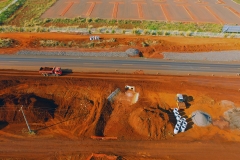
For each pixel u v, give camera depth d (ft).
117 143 103.04
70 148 100.27
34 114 112.27
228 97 129.18
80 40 175.11
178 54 163.73
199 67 152.15
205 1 266.98
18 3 241.35
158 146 102.27
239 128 111.34
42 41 172.14
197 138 106.52
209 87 135.95
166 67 151.02
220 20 222.89
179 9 243.40
